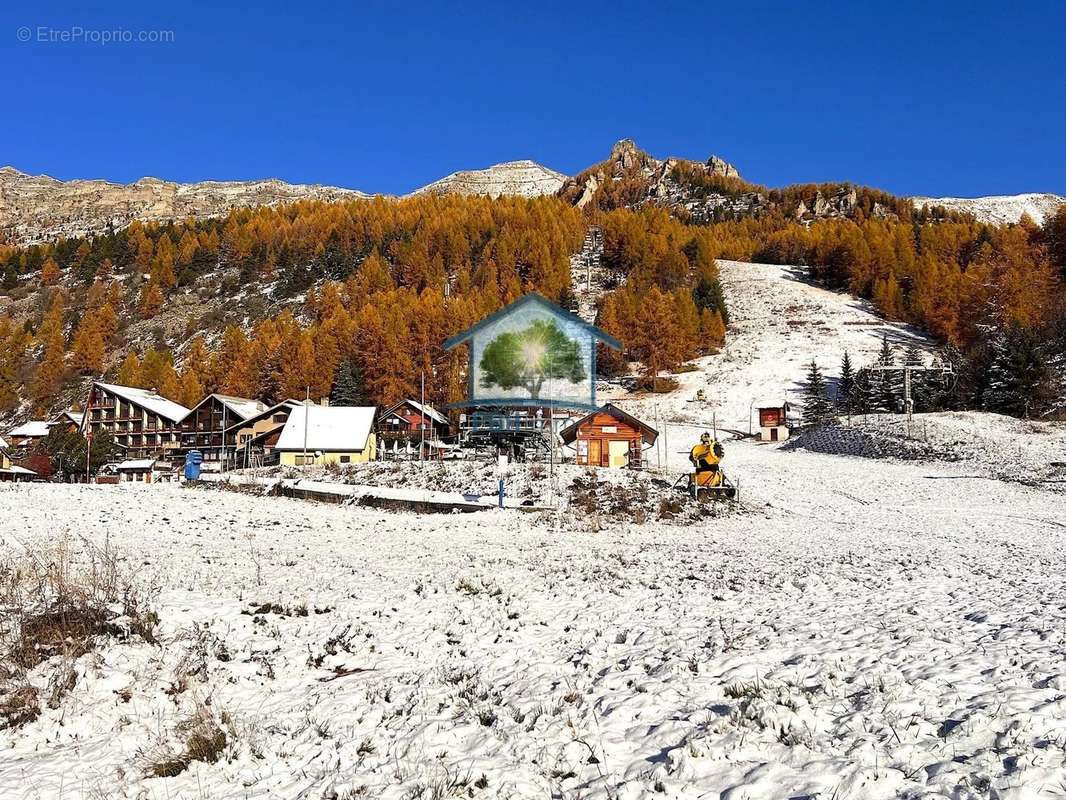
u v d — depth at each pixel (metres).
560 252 169.62
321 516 32.78
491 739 7.86
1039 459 52.69
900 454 61.78
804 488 49.09
